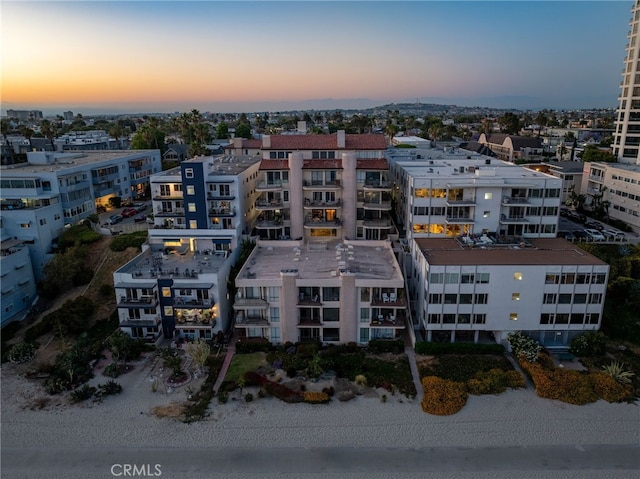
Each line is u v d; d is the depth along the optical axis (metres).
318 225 65.88
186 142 142.25
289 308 49.81
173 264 56.59
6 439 37.31
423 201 60.09
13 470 34.03
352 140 72.81
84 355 47.34
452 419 38.88
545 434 37.03
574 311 48.19
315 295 50.19
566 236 71.00
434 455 34.91
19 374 47.31
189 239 61.59
